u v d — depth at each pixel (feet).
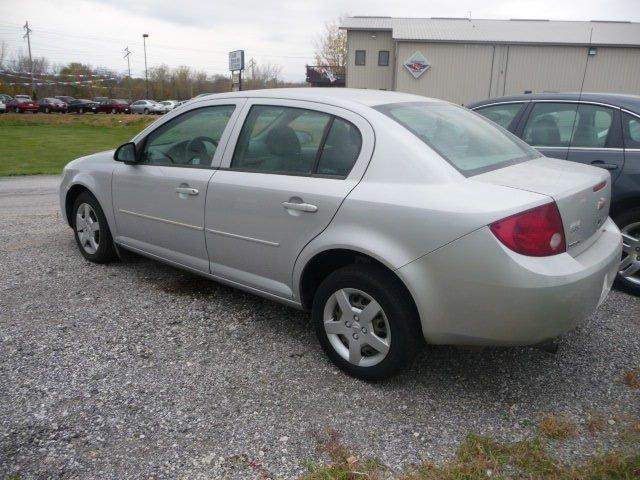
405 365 9.57
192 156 12.78
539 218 8.31
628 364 10.75
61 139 78.69
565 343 11.61
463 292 8.54
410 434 8.61
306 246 10.22
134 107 166.71
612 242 10.18
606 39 102.58
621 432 8.65
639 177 13.96
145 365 10.54
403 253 8.93
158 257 13.98
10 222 22.08
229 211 11.56
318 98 10.91
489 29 111.75
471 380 10.18
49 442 8.30
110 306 13.24
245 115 11.87
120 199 14.51
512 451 8.16
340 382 10.06
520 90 106.52
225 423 8.83
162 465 7.87
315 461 7.98
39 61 256.52
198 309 13.12
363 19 125.08
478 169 9.51
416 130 9.91
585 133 15.08
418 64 107.55
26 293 13.98
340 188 9.77
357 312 9.86
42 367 10.37
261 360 10.82
